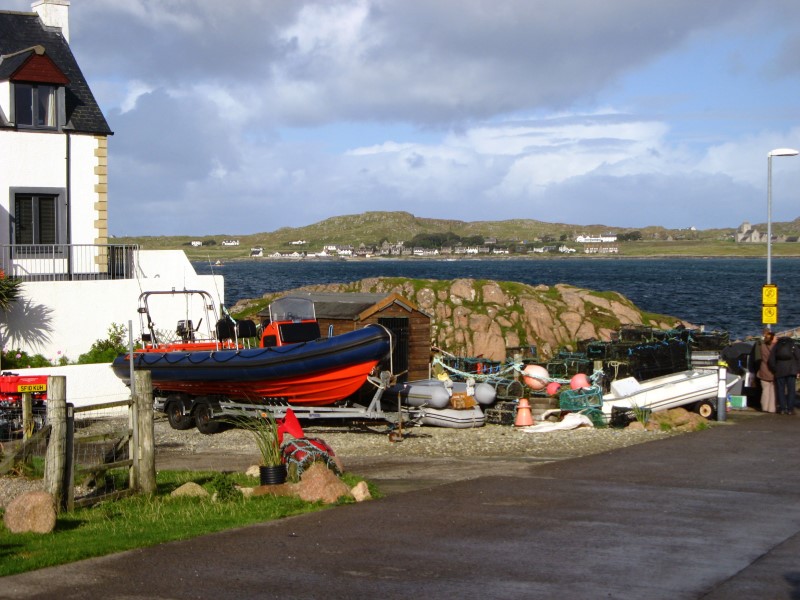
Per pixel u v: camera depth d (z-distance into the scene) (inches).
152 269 1056.8
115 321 982.4
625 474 503.5
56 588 304.8
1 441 631.2
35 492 401.1
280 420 680.4
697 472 508.4
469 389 798.5
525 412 768.9
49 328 936.9
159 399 853.8
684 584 301.3
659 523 385.1
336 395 769.6
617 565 323.3
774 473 504.4
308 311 836.0
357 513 408.5
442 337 1411.2
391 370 763.4
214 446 721.0
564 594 292.7
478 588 299.4
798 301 3206.2
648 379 851.4
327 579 310.8
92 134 1093.8
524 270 7657.5
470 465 559.5
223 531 377.7
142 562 333.7
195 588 303.1
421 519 394.9
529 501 430.9
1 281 903.1
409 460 601.3
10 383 717.3
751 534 366.3
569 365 928.9
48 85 1066.1
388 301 922.1
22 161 1047.0
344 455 644.1
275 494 456.1
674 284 4584.2
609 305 1536.7
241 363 769.6
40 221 1061.8
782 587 297.3
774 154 940.0
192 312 1046.4
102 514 423.5
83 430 761.6
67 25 1188.5
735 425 719.7
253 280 5241.1
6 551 354.0
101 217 1095.6
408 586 302.4
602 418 758.5
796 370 794.2
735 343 1007.0
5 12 1157.1
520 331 1424.7
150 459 470.3
